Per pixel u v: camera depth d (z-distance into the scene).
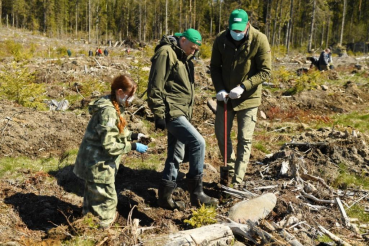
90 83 12.33
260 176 5.33
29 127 6.80
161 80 3.86
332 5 71.56
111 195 3.74
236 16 4.32
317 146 5.96
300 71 18.56
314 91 12.53
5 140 6.29
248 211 4.00
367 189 5.07
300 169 5.22
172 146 4.30
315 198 4.54
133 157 6.25
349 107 11.88
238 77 4.68
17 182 4.87
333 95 12.48
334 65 22.64
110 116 3.48
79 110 9.45
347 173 5.41
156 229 3.86
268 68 4.58
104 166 3.60
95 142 3.60
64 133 6.94
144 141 7.10
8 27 81.12
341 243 3.66
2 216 3.97
